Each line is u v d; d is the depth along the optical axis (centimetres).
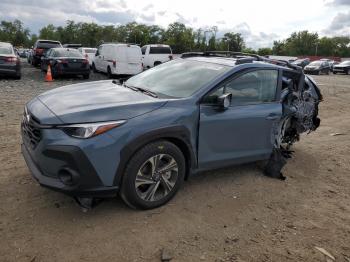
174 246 352
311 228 408
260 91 507
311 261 350
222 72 470
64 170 352
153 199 409
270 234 388
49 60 1792
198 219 403
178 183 426
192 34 7869
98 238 354
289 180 537
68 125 352
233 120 462
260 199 466
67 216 386
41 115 371
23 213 385
